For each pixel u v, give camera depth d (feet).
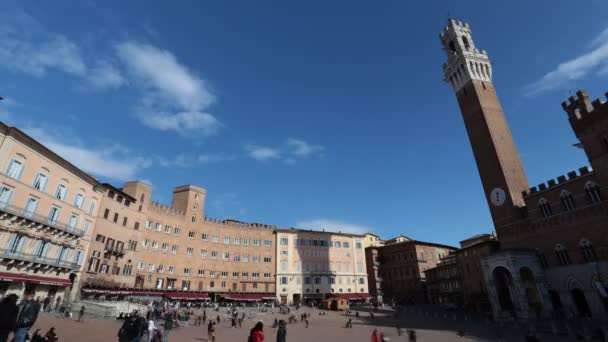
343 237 388.16
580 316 167.63
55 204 172.35
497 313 187.52
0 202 140.67
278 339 64.28
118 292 221.05
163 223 285.64
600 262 163.53
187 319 177.99
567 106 188.14
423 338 144.87
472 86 274.36
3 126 144.46
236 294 305.32
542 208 199.72
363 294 362.74
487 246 254.88
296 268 347.97
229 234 331.57
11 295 43.39
